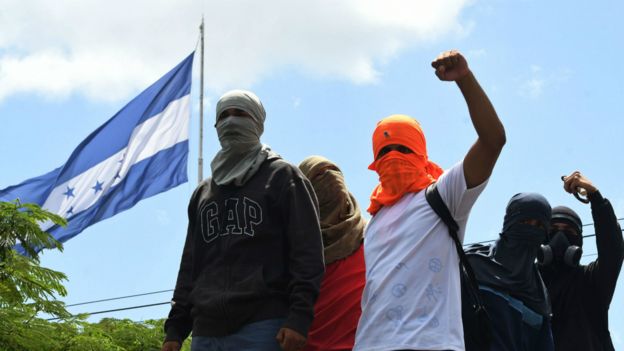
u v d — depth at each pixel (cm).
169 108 1786
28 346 1193
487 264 592
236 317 516
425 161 523
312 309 514
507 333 570
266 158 557
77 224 1725
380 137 520
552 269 646
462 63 468
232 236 534
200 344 524
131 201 1745
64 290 1302
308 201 542
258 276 522
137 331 1700
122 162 1758
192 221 577
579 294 629
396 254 493
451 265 491
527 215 593
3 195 1723
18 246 1327
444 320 475
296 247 528
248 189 544
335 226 616
